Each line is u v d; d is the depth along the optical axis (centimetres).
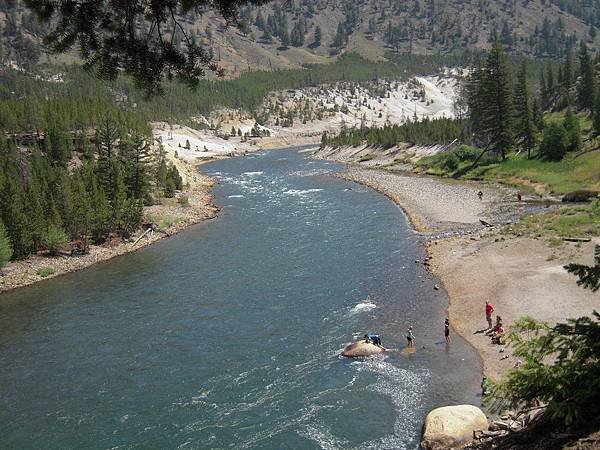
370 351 3553
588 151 9700
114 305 4894
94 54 1083
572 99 15975
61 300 5150
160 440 2769
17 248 6450
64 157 10756
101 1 1043
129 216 7638
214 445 2700
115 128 11094
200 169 16725
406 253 5931
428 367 3356
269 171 15338
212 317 4425
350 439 2677
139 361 3694
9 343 4153
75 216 6919
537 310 3981
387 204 8956
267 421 2881
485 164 11369
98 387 3366
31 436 2870
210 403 3102
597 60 17950
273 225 7869
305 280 5212
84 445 2764
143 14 1090
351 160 16725
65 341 4125
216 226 8112
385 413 2884
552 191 8569
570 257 5047
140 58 1099
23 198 6756
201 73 1153
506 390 1429
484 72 11975
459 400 2945
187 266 6034
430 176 11862
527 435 1475
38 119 12419
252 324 4225
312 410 2961
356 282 5056
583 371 1331
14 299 5294
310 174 13950
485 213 7694
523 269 4925
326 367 3450
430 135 15362
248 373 3431
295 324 4169
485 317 4028
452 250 5841
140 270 6031
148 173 10294
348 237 6831
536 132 11375
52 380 3494
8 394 3341
